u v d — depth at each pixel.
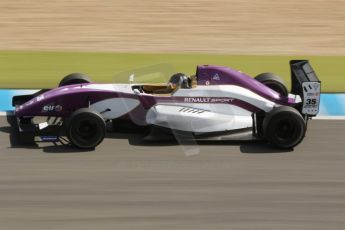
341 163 29.36
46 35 63.84
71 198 24.41
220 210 23.62
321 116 37.31
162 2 81.88
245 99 32.81
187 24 70.44
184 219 22.77
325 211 23.78
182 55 54.88
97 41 61.72
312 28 70.06
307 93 32.91
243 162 29.17
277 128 30.83
